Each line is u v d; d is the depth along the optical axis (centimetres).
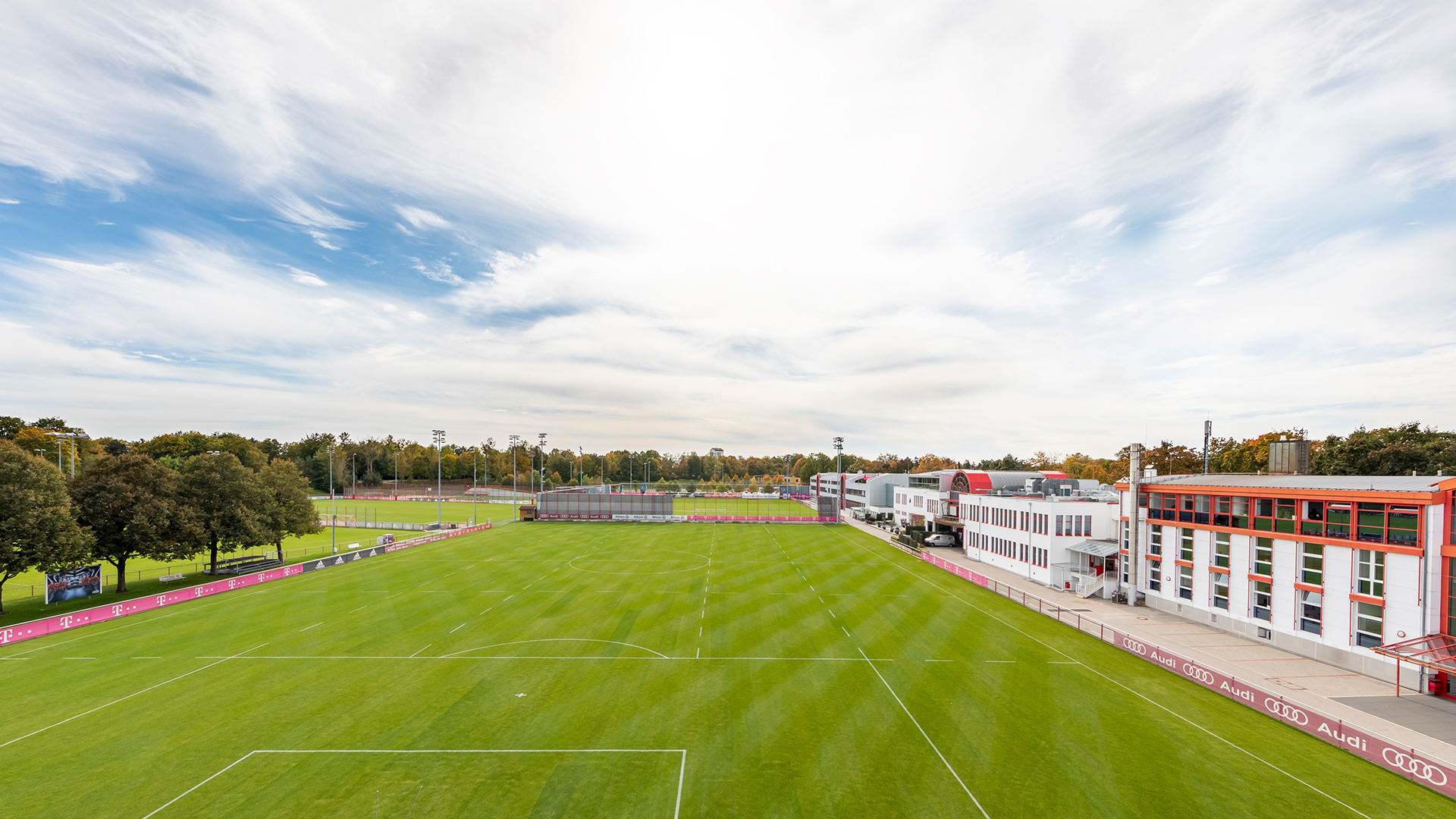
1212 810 1858
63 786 1977
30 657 3269
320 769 2086
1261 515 3653
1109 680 2961
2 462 3838
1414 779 2023
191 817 1809
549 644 3512
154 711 2570
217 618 4103
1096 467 13700
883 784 2002
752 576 5653
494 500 16388
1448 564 2784
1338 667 3183
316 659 3241
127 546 4641
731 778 2034
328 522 10575
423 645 3497
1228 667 3177
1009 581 5631
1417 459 5803
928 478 9369
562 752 2214
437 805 1869
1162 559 4409
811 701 2692
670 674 3023
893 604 4547
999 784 2005
